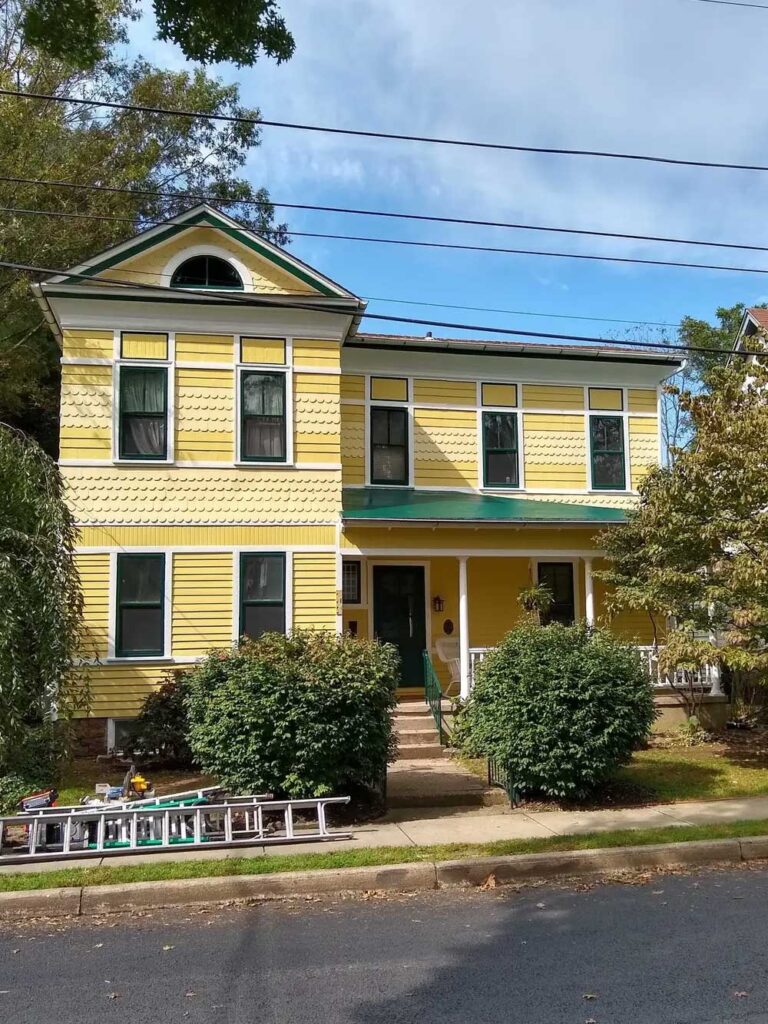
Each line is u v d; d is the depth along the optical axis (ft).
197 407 45.57
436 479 53.47
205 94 83.25
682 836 26.03
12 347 66.13
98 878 22.31
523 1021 14.25
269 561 45.70
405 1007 14.93
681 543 38.27
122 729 43.06
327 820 29.17
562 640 32.55
